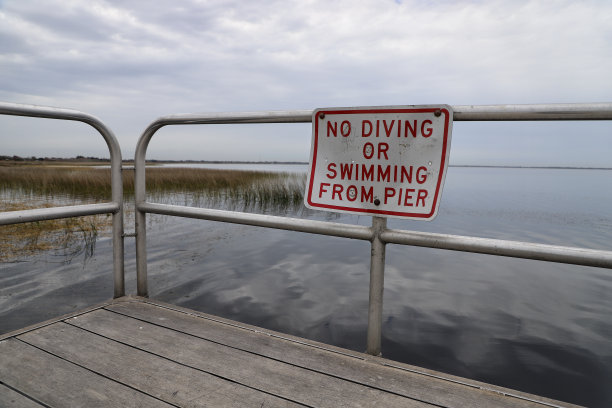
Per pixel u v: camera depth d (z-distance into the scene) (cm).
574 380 278
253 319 375
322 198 171
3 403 125
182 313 198
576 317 401
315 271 557
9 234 712
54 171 1675
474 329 364
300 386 137
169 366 148
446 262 629
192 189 1612
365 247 727
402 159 152
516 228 1136
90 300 409
